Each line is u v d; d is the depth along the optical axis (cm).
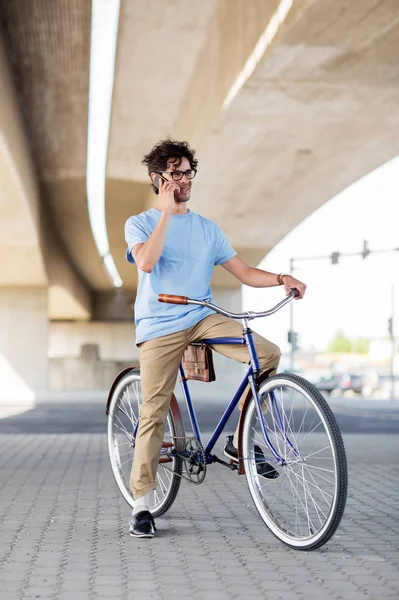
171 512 525
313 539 405
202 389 4450
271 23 1305
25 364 4131
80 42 1708
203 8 1562
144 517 448
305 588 342
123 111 2056
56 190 2927
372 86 1544
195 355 470
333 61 1396
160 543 429
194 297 470
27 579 350
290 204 2758
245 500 577
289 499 447
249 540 438
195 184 2464
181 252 471
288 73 1459
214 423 1684
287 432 423
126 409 523
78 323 6912
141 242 465
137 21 1588
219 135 1869
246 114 1712
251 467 447
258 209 2852
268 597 327
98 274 5428
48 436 1205
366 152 2084
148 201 2819
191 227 476
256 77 1477
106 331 6925
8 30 1672
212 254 478
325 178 2377
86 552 404
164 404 470
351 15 1184
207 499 581
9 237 2950
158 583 346
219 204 2775
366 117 1767
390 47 1329
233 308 4400
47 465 803
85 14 1573
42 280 4003
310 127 1841
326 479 402
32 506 544
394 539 446
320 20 1203
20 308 4147
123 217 3250
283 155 2106
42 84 1945
